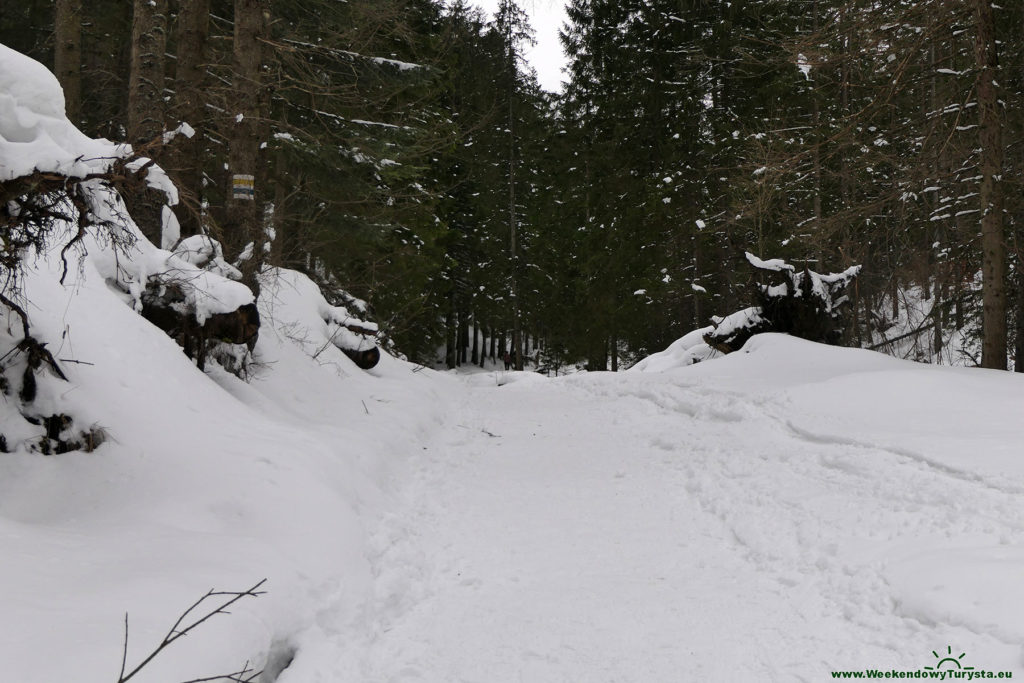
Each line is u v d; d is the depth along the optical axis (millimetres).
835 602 4238
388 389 12023
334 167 16734
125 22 17234
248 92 10977
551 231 38375
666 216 27297
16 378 5289
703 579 4805
